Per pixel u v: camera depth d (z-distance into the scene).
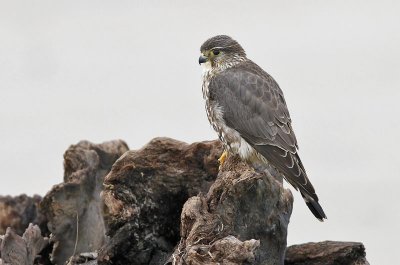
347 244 11.82
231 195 10.52
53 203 13.37
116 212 11.80
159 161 12.02
